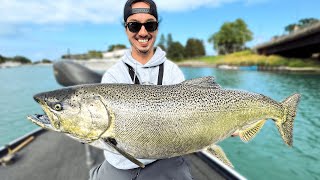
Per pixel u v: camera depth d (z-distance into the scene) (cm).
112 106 78
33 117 80
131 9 89
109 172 93
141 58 95
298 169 236
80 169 166
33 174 159
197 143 82
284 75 1125
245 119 87
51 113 79
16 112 529
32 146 204
